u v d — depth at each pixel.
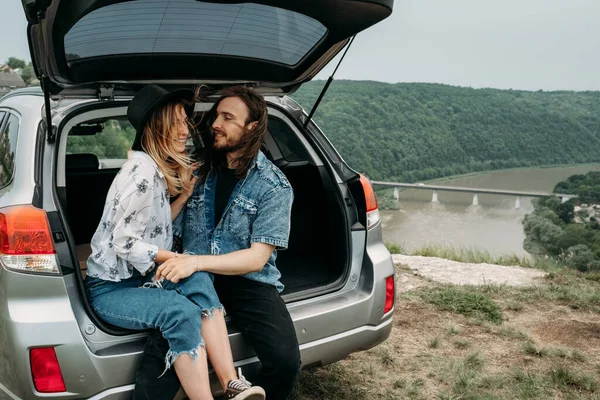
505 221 134.62
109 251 2.03
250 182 2.24
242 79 2.67
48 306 1.91
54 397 1.89
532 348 3.69
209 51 2.44
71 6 1.79
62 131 2.28
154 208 2.06
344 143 104.88
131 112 2.09
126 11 2.03
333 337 2.45
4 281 1.91
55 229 2.00
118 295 2.03
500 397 3.05
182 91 2.08
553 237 87.50
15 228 1.91
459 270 6.02
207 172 2.26
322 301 2.49
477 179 181.00
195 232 2.28
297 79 2.82
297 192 3.02
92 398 1.92
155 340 1.97
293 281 2.70
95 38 2.13
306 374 3.24
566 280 5.66
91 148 3.07
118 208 1.98
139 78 2.46
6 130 2.50
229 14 2.19
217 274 2.29
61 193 2.17
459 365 3.37
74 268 2.00
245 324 2.21
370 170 133.75
